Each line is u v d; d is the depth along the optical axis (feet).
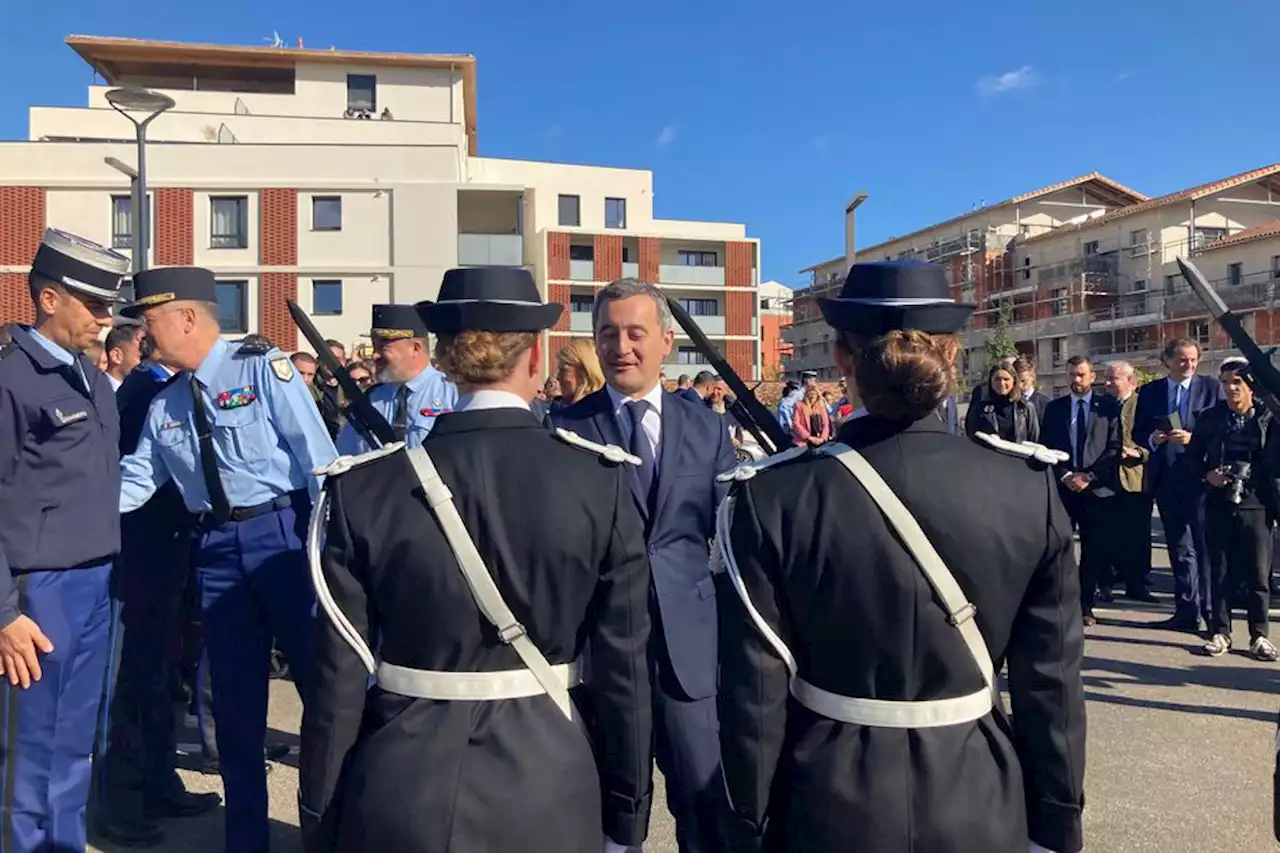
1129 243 140.26
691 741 8.49
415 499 5.69
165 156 86.12
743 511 5.59
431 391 14.42
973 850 5.15
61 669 9.55
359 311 88.07
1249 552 18.92
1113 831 11.57
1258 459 18.72
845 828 5.19
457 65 106.22
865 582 5.26
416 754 5.54
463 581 5.59
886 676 5.34
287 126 95.35
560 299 121.60
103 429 10.14
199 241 86.63
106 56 102.73
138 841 11.54
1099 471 22.15
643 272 127.13
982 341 147.33
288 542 10.67
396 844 5.39
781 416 36.24
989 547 5.32
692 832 8.46
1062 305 143.84
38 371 9.53
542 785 5.56
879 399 5.56
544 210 124.16
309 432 10.60
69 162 84.79
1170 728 15.12
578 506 5.79
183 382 11.02
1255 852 11.07
